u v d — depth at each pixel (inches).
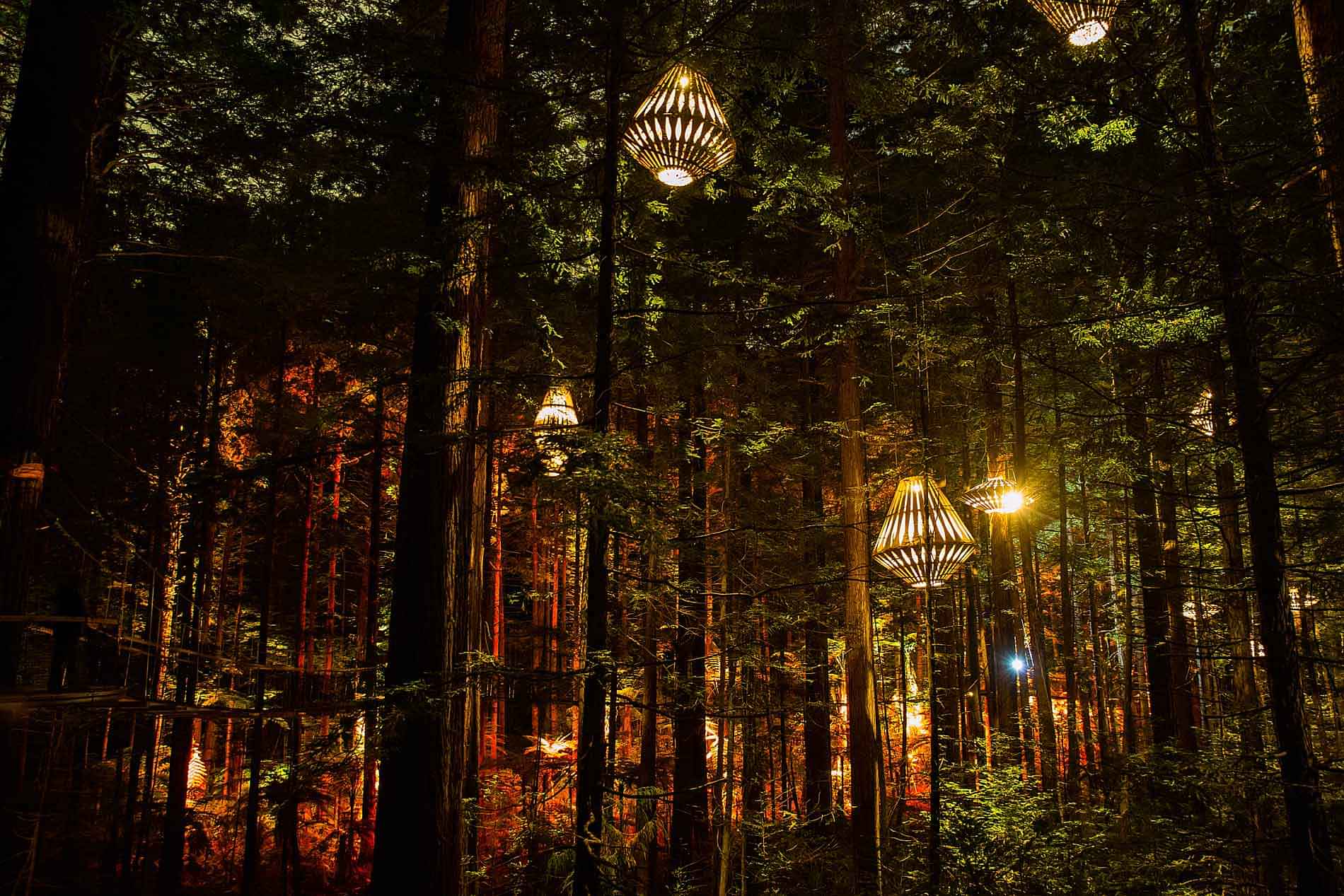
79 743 528.7
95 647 378.6
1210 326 281.6
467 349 310.7
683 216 482.6
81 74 310.0
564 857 272.7
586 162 313.9
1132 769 310.0
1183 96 273.3
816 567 495.8
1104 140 304.2
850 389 487.5
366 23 292.2
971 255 431.5
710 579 445.4
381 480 681.6
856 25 405.1
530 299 417.7
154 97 344.5
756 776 407.8
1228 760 266.8
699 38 253.9
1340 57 203.5
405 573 304.7
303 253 417.7
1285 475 219.9
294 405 495.8
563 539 600.4
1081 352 436.1
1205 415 246.5
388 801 288.8
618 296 282.2
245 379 576.1
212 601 583.5
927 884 305.1
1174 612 458.0
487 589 569.6
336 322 483.2
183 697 492.7
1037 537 745.0
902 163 508.7
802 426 550.3
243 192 424.5
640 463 235.3
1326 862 187.5
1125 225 233.3
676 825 489.7
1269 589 201.8
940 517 326.3
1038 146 358.6
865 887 377.7
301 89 322.0
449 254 293.3
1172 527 460.4
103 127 320.5
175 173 387.5
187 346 499.8
